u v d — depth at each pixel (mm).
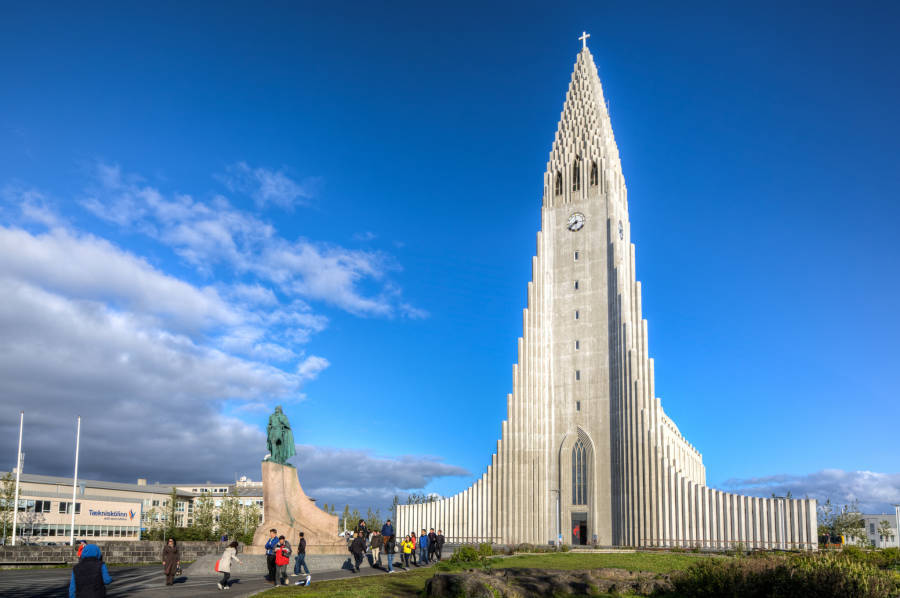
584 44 103625
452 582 27281
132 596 28969
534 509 86750
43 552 46469
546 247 95125
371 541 44312
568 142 97562
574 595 28391
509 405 89812
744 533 71000
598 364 87688
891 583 23578
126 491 133250
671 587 28422
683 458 103250
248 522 104688
